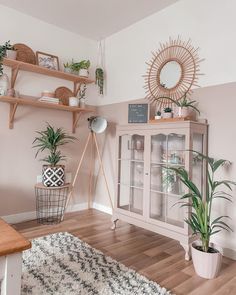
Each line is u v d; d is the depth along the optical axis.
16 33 2.77
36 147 2.95
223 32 2.22
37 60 2.88
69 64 3.17
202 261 1.71
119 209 2.67
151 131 2.40
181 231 2.08
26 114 2.87
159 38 2.78
